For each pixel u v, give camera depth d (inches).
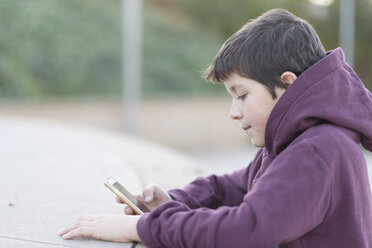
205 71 78.2
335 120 66.6
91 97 518.3
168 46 626.2
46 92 517.3
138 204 84.7
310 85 67.1
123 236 75.4
